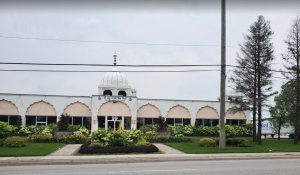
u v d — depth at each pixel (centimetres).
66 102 4656
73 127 4072
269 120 4669
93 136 2556
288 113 4066
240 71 3831
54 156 2106
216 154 2269
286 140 4028
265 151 2489
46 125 4319
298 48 3597
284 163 1745
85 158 1995
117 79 5078
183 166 1606
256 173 1362
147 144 2470
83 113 4684
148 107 4875
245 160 1964
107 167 1580
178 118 4950
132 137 2584
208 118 5044
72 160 1911
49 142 3172
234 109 3869
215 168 1515
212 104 5075
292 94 3784
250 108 3669
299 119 3722
